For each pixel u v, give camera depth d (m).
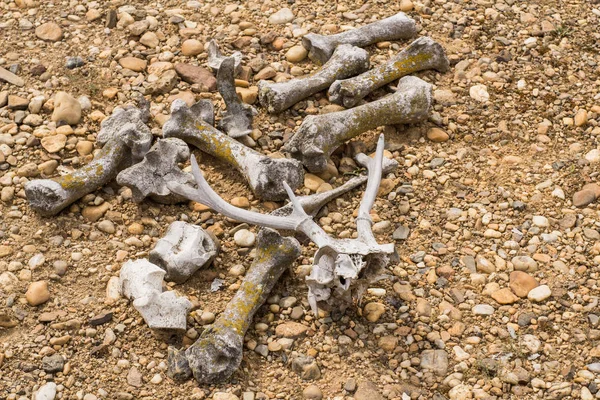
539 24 2.76
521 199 2.39
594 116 2.55
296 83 2.51
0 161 2.42
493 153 2.49
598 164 2.46
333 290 2.15
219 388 2.10
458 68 2.64
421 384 2.12
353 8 2.77
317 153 2.37
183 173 2.36
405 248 2.31
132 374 2.12
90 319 2.18
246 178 2.37
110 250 2.29
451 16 2.77
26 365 2.12
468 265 2.28
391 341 2.17
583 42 2.72
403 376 2.13
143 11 2.73
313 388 2.10
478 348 2.17
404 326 2.19
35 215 2.34
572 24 2.77
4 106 2.52
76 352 2.15
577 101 2.59
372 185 2.28
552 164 2.46
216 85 2.57
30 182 2.31
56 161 2.42
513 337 2.18
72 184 2.33
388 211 2.37
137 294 2.17
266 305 2.21
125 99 2.54
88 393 2.10
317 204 2.34
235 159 2.38
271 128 2.49
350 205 2.38
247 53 2.65
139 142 2.35
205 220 2.34
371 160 2.36
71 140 2.46
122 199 2.37
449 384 2.12
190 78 2.58
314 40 2.61
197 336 2.17
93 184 2.35
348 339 2.17
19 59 2.62
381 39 2.68
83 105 2.52
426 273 2.27
